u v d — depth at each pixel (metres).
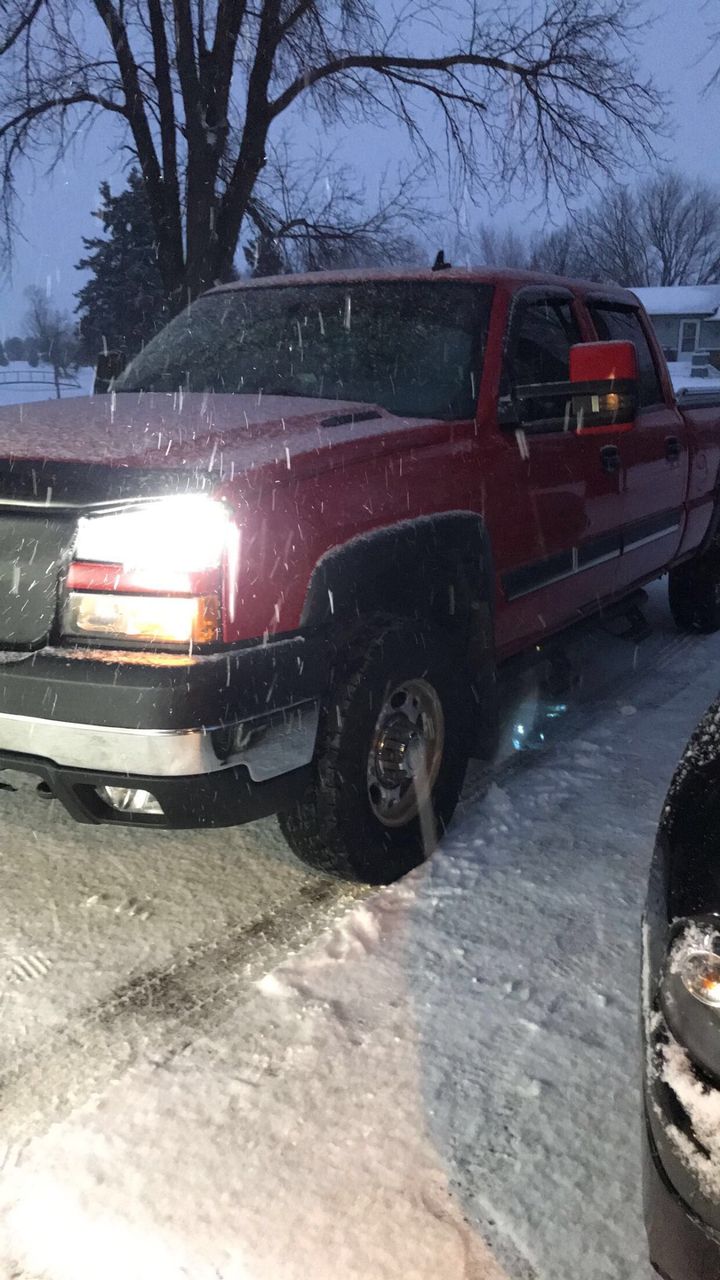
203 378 4.38
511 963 3.04
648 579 5.54
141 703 2.71
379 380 4.11
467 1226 2.18
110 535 2.82
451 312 4.25
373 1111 2.47
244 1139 2.39
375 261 14.12
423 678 3.48
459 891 3.43
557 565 4.38
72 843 3.72
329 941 3.15
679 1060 1.70
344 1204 2.22
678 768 2.17
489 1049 2.68
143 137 11.53
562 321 4.75
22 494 2.93
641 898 3.38
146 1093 2.53
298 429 3.43
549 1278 2.07
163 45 11.14
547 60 12.55
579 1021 2.78
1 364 63.34
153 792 2.81
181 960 3.05
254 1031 2.75
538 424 4.19
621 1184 2.28
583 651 6.19
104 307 39.84
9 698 2.82
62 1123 2.43
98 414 3.62
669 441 5.37
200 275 11.73
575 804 4.07
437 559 3.60
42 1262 2.09
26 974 2.98
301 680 2.98
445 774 3.64
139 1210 2.20
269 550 2.91
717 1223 1.63
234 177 11.66
